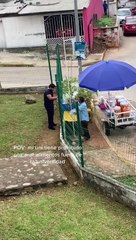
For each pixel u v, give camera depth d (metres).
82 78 14.61
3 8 30.22
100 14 37.41
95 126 15.52
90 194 10.77
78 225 9.48
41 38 28.14
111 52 29.42
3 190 10.68
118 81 14.18
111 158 12.82
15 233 9.18
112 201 10.45
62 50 27.50
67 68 24.92
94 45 30.22
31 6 29.50
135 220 9.67
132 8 40.59
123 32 34.62
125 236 9.10
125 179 11.38
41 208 10.12
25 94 20.08
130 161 12.72
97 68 14.53
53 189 11.04
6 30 28.38
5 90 20.30
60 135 14.05
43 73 25.05
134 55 28.25
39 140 14.17
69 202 10.39
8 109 17.48
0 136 14.54
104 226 9.45
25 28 28.11
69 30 27.69
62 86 15.35
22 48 28.56
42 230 9.28
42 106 17.67
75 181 11.45
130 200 10.05
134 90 20.05
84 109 13.93
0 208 10.20
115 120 14.66
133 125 15.12
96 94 16.73
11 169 11.74
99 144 13.91
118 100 15.43
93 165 12.27
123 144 14.14
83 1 28.98
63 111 13.72
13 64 27.00
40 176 11.28
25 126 15.44
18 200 10.55
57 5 28.64
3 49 28.89
